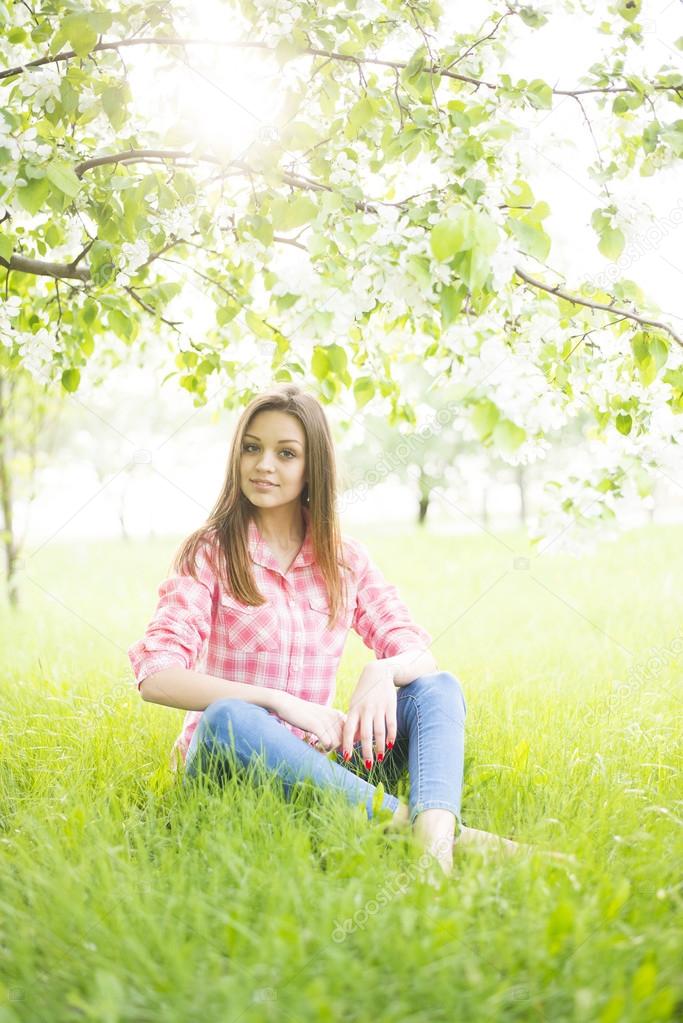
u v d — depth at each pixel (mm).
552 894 1711
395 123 2711
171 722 3154
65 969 1537
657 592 6574
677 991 1427
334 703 3434
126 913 1670
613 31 2646
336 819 1983
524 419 2057
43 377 3516
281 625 2494
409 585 8250
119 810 2207
